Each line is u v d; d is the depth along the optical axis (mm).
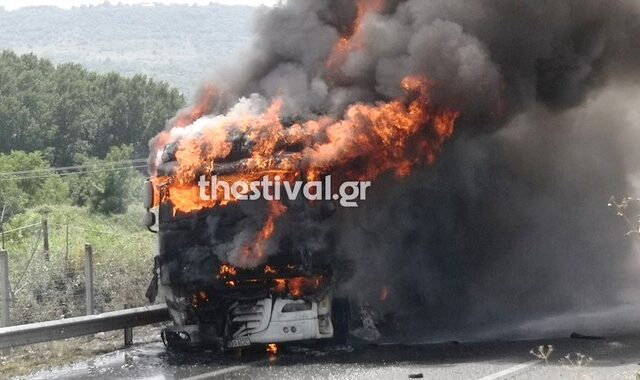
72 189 62125
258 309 17828
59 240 40375
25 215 48344
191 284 18250
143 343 20156
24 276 26141
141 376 16062
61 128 100750
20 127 95875
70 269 27891
